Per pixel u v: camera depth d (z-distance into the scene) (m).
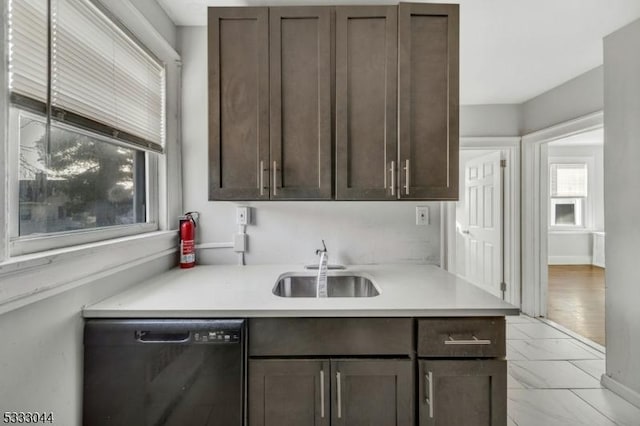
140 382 1.08
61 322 1.00
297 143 1.41
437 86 1.40
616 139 1.95
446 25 1.40
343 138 1.40
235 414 1.08
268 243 1.83
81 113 1.10
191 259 1.75
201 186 1.82
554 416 1.76
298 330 1.10
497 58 2.26
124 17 1.31
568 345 2.63
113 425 1.08
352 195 1.40
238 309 1.09
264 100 1.40
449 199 1.40
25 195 0.95
